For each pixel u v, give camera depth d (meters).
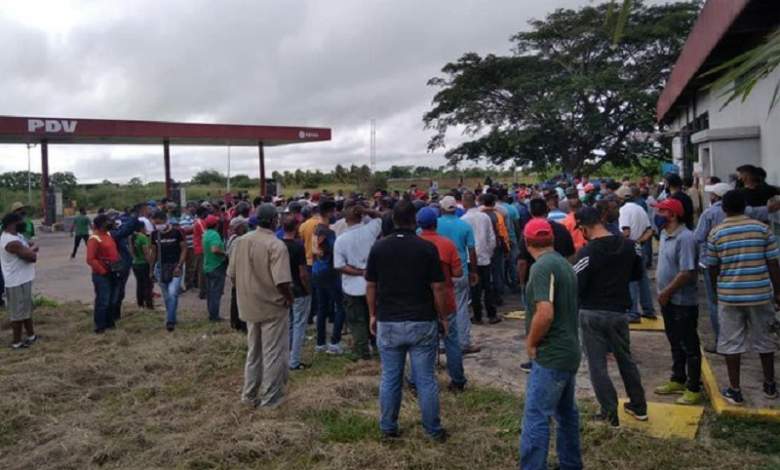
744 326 5.14
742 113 9.98
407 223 5.00
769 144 8.61
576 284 4.07
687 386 5.54
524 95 35.16
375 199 13.73
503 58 36.12
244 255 5.86
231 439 5.05
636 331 7.97
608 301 4.88
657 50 33.47
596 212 4.90
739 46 8.80
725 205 5.17
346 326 9.17
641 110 32.53
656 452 4.51
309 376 6.78
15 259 8.46
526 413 4.01
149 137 28.33
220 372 7.08
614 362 6.79
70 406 6.13
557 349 3.94
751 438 4.70
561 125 34.28
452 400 5.80
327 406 5.64
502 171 43.25
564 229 6.45
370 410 5.66
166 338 8.70
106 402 6.29
